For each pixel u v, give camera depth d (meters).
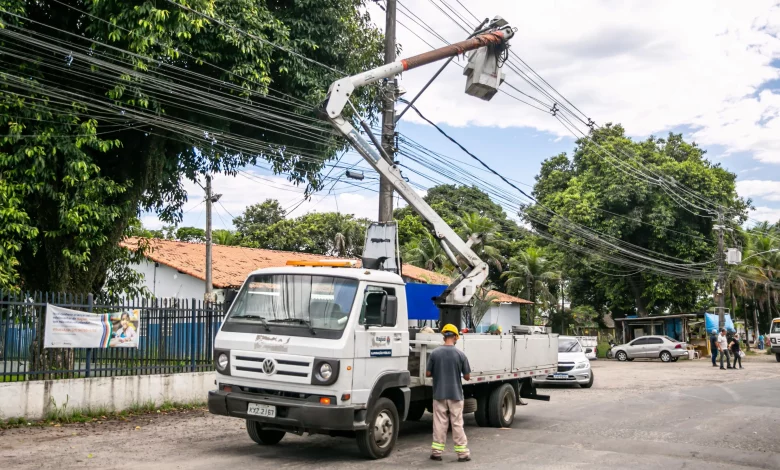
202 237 47.94
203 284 26.94
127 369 13.20
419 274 34.66
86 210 14.10
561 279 45.91
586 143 45.25
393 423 9.46
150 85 14.17
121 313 13.05
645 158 43.88
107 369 12.85
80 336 12.30
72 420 11.79
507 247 48.47
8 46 13.73
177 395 13.88
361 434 9.02
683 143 46.53
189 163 18.12
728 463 9.50
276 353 8.77
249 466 8.48
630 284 46.62
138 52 13.62
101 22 13.79
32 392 11.41
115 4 13.64
